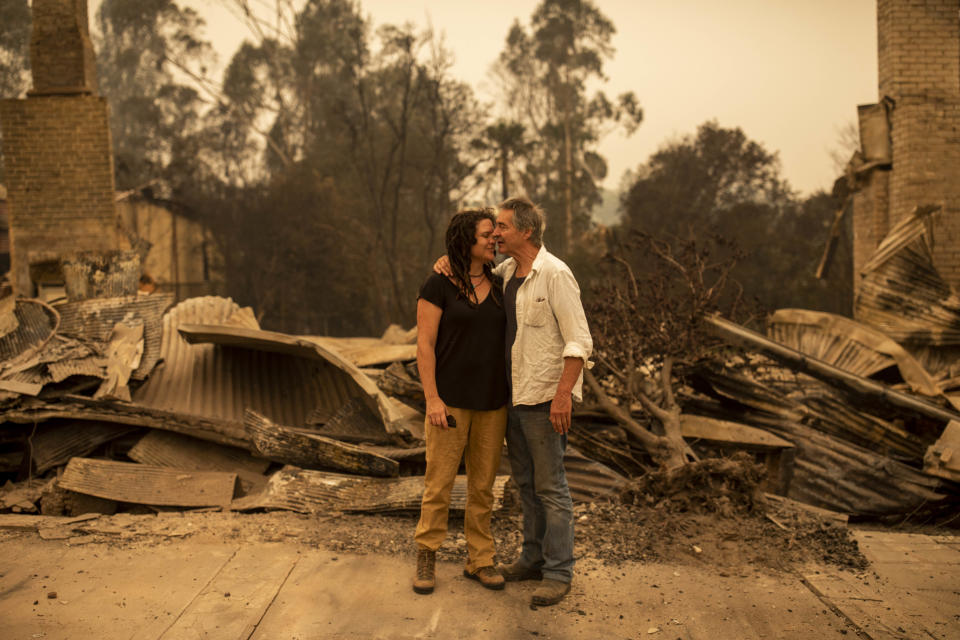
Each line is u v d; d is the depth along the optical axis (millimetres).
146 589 3516
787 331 8523
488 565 3684
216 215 32812
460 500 4469
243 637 3068
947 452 5859
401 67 28047
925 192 12047
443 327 3547
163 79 49750
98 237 13328
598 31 44062
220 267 34688
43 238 13359
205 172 35656
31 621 3162
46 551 4000
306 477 4973
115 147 43875
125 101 43062
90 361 6234
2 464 5789
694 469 4770
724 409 6734
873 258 9359
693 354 6410
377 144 34156
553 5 43781
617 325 6414
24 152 13312
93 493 4848
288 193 31156
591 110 44594
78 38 13453
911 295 9008
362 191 33656
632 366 6262
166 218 35188
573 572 3770
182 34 42188
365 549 4113
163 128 39875
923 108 12109
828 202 32500
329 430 6230
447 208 28516
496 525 4578
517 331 3482
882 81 12680
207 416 6031
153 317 7297
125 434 5863
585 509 4812
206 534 4277
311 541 4207
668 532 4414
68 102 13297
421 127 33250
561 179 41938
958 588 3771
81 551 4000
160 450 5684
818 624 3352
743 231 29875
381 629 3182
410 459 5402
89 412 5672
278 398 6836
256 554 3994
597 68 44469
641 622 3340
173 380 6746
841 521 4727
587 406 6516
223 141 39656
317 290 30297
